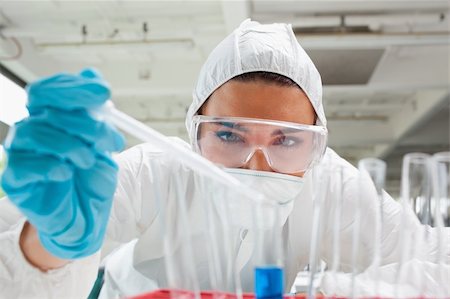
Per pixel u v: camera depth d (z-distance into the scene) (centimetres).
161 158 107
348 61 356
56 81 62
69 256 72
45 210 64
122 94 432
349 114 548
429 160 68
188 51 368
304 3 308
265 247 68
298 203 107
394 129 554
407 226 67
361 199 74
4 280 75
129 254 114
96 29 342
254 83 94
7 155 62
